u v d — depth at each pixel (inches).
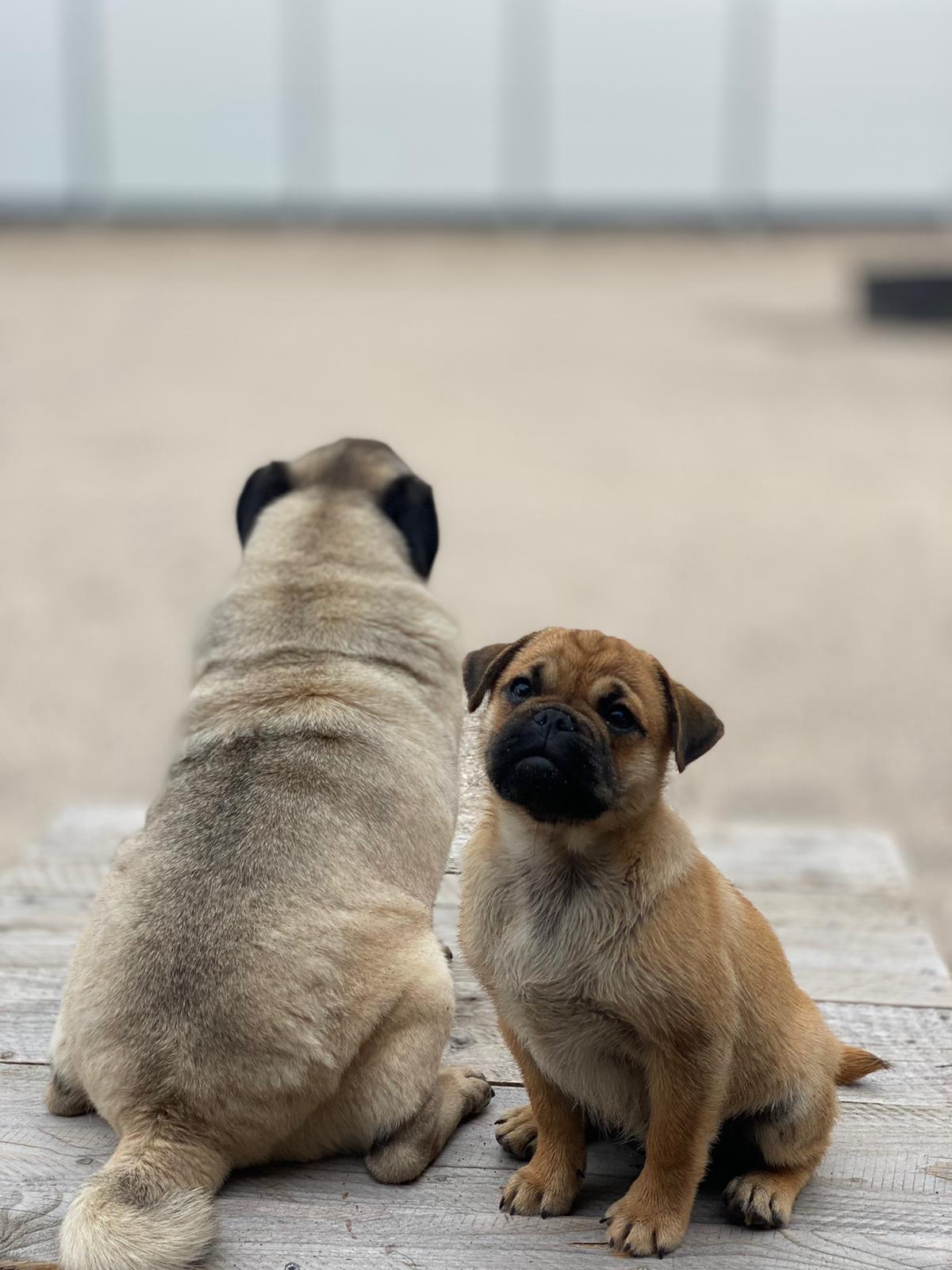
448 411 217.9
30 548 141.2
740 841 59.7
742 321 319.0
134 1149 36.9
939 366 257.1
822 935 51.0
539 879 36.6
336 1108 38.7
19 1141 40.0
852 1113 41.3
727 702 99.5
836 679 104.5
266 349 272.8
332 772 42.3
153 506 157.8
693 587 128.8
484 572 133.3
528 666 37.5
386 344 282.8
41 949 48.9
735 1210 37.7
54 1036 40.6
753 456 189.0
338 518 50.0
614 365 261.3
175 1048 37.3
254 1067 37.4
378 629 47.2
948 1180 38.8
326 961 38.4
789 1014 37.9
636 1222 36.5
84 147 590.2
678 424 210.5
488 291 373.1
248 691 45.2
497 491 169.2
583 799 35.4
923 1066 43.2
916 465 180.5
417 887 42.1
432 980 39.4
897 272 324.8
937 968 48.6
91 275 385.4
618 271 431.2
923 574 132.6
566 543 144.9
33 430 198.8
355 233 530.6
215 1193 37.9
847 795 83.7
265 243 489.4
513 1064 43.7
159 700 100.9
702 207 605.9
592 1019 36.4
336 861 40.3
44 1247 36.8
